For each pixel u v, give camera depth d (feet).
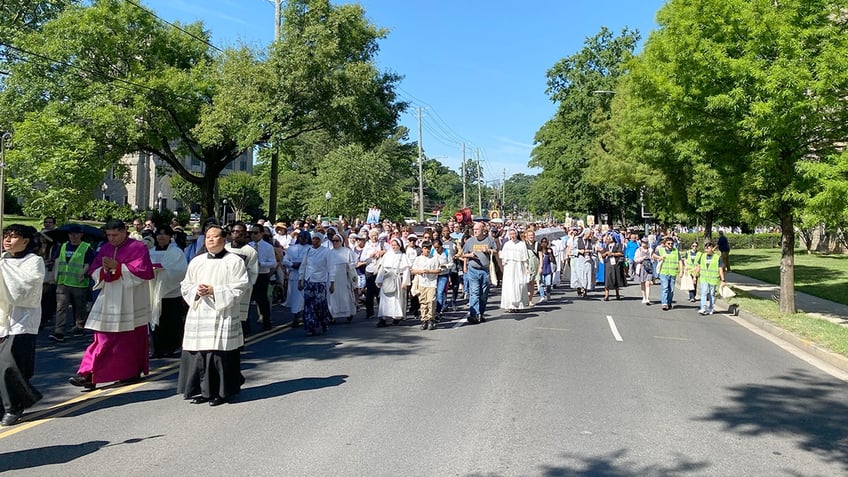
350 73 80.74
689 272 60.13
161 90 80.69
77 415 20.57
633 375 27.22
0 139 78.43
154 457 16.63
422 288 39.75
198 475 15.40
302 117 83.51
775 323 43.24
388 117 92.53
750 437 19.20
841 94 41.52
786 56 41.14
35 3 96.78
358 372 27.04
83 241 35.45
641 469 16.22
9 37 84.94
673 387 25.25
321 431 18.88
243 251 27.22
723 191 50.08
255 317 44.83
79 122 78.38
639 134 74.33
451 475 15.53
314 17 80.74
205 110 81.15
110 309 23.62
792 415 21.84
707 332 41.04
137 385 24.67
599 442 18.26
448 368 27.94
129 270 23.67
